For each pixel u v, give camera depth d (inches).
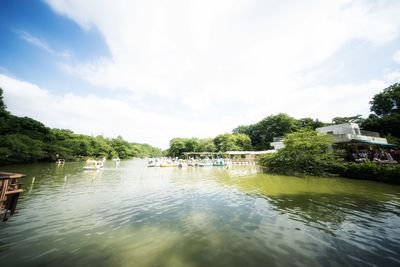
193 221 386.9
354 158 1063.0
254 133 3243.1
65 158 2201.0
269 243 291.4
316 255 256.5
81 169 1435.8
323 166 1007.6
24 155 1539.1
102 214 428.8
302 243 290.0
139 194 631.8
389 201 500.7
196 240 303.9
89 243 293.6
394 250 266.5
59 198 561.9
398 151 1023.6
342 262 239.6
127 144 5059.1
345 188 668.1
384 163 882.1
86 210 455.8
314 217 398.0
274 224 365.4
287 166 1128.2
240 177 1023.0
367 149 1187.9
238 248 277.3
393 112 1787.6
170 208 476.1
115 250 273.4
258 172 1221.7
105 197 585.9
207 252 267.3
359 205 470.9
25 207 467.2
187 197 589.3
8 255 256.1
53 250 271.7
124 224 371.2
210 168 1659.7
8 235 315.9
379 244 283.7
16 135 1637.6
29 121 2000.5
